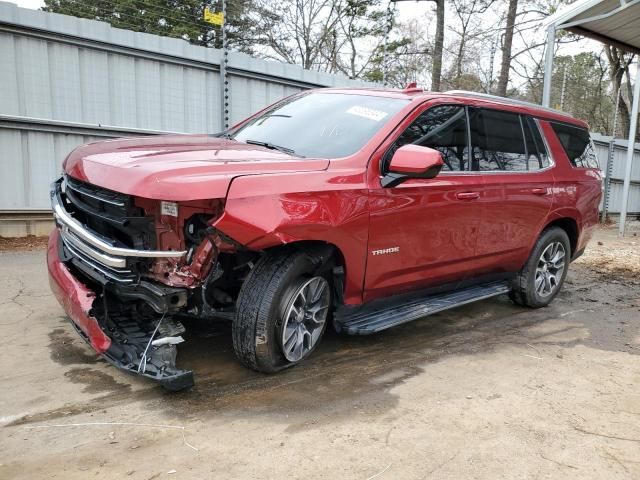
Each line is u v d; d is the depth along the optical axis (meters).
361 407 3.34
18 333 4.16
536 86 25.39
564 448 3.02
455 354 4.36
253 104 9.79
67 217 3.51
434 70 18.36
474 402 3.51
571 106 28.09
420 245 4.15
